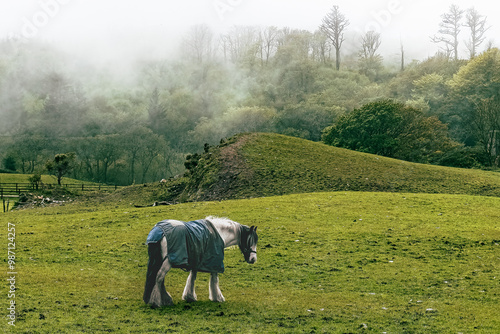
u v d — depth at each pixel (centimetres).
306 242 2222
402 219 2706
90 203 4803
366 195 3506
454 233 2377
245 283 1630
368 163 5053
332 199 3322
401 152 7269
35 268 1744
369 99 12712
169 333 1098
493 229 2467
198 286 1564
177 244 1204
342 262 1927
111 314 1223
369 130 7406
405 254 2053
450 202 3244
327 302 1420
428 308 1377
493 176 5159
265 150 5053
